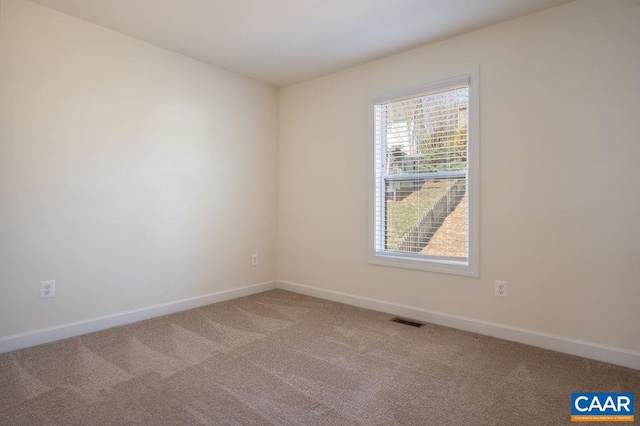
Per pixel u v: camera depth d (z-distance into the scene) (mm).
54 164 2502
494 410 1695
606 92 2207
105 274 2760
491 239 2648
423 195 3039
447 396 1814
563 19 2342
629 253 2145
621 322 2168
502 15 2488
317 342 2514
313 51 3109
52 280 2502
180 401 1749
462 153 2816
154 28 2736
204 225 3420
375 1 2338
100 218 2730
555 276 2391
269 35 2836
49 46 2469
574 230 2322
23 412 1642
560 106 2361
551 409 1703
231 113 3641
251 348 2402
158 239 3078
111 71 2771
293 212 3984
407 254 3129
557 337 2371
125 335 2617
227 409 1687
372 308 3307
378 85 3266
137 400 1752
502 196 2596
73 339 2527
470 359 2246
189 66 3277
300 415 1646
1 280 2297
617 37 2172
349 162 3480
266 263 4031
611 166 2195
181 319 2990
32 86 2400
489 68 2643
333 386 1908
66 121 2553
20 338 2355
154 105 3035
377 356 2287
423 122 3025
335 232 3600
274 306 3398
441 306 2900
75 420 1587
